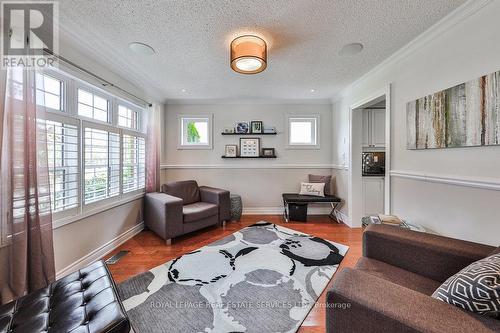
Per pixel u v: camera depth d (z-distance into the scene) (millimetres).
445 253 1150
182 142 4062
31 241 1492
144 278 1874
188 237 2873
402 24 1688
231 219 3604
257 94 3562
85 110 2135
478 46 1451
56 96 1841
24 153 1431
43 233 1551
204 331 1309
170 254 2357
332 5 1474
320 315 1449
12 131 1373
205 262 2158
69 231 1938
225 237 2859
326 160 4070
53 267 1599
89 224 2170
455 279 791
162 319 1403
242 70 2006
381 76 2477
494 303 664
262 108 4043
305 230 3139
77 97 2035
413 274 1216
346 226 3332
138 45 1992
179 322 1379
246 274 1937
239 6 1478
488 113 1370
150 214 2977
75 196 2004
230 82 2982
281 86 3160
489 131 1364
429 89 1840
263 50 1848
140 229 3105
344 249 2465
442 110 1695
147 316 1429
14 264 1399
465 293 714
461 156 1582
